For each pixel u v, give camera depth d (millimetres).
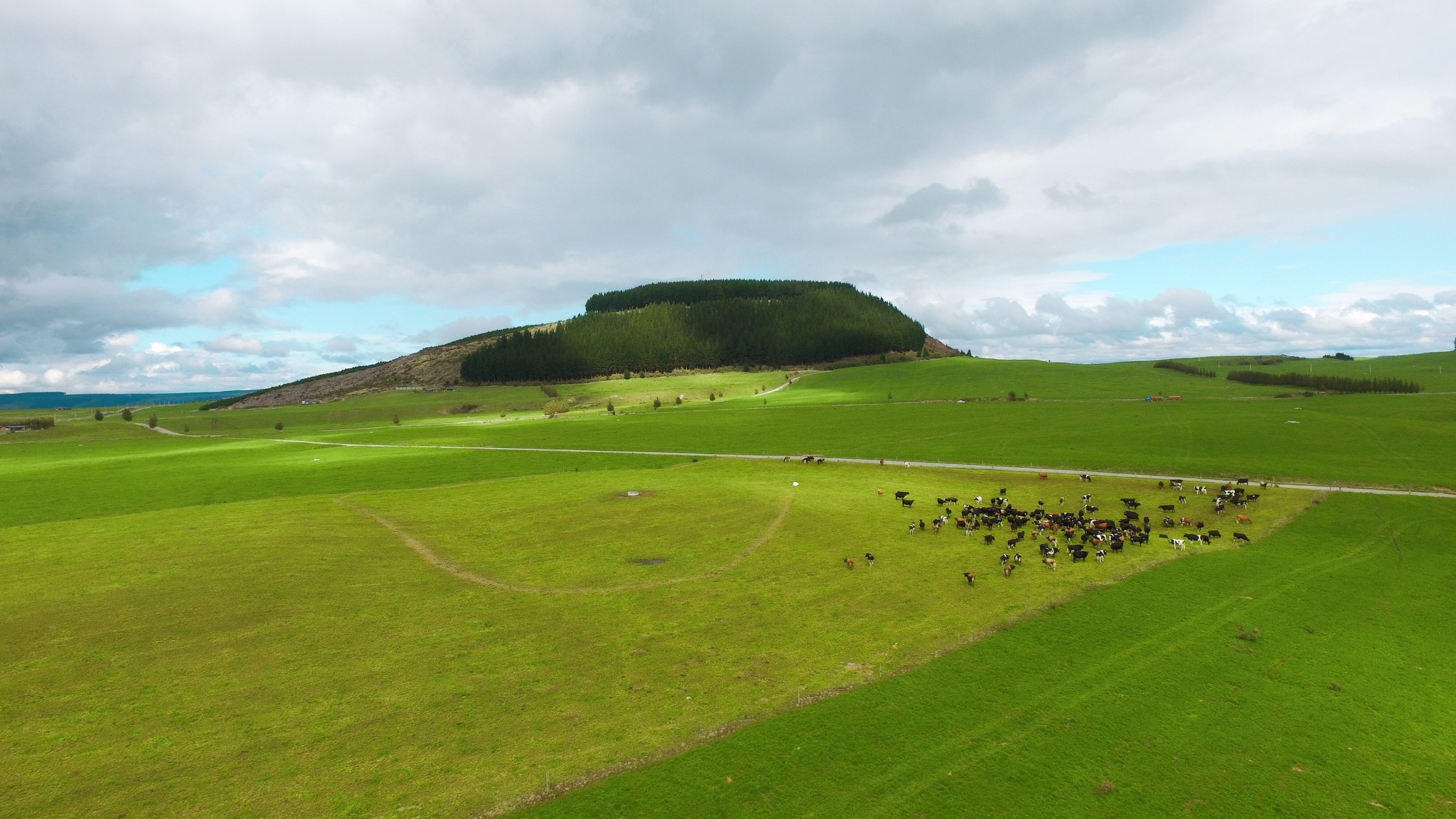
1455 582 40031
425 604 36719
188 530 52938
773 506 61438
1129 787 21438
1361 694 27016
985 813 20234
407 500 67875
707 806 20438
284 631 32719
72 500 73812
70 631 32656
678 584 40000
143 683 27656
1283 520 53906
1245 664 29281
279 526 53969
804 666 29172
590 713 25453
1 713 25438
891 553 46438
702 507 61625
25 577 40562
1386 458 75062
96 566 42656
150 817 19969
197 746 23359
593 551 47312
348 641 31688
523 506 63719
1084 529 50062
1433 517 53250
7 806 20328
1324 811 20500
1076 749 23250
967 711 25562
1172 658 29703
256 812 20172
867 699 26281
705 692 26938
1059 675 28250
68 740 23750
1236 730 24453
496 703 26172
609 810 20250
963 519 54125
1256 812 20453
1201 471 75312
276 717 25141
